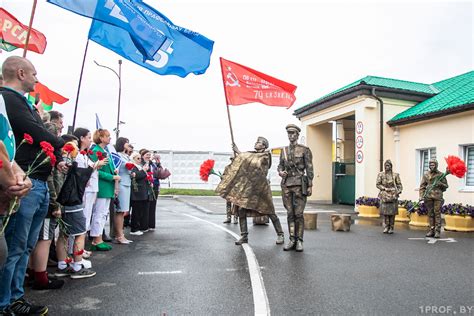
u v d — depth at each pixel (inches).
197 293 174.7
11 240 136.2
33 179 142.7
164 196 863.7
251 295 172.1
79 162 214.8
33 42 279.0
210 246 290.4
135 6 231.3
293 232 278.2
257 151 307.0
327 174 780.6
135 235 342.3
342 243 310.7
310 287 184.7
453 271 217.5
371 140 585.3
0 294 134.2
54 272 206.5
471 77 606.9
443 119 505.0
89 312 149.2
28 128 139.4
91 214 244.7
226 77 361.4
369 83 590.6
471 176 474.0
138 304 159.2
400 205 479.2
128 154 317.7
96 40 258.8
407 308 156.3
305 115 770.2
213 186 1002.1
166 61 276.8
